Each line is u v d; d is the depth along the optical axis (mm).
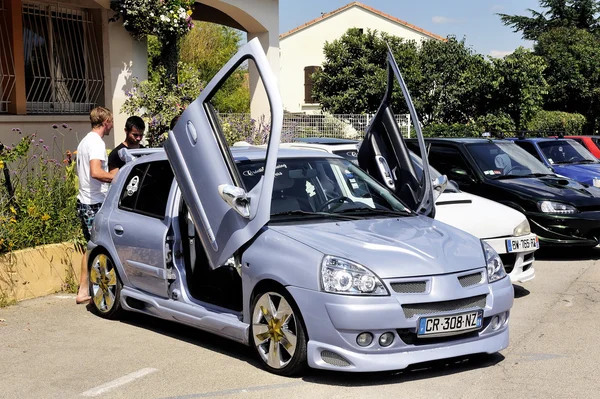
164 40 13109
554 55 39125
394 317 5117
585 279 9305
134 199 7215
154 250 6641
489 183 11016
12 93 11758
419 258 5402
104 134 8117
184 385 5355
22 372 5738
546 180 11352
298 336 5305
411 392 5145
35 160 10961
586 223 10492
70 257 8711
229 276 6277
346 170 6832
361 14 40812
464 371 5617
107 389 5309
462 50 27750
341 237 5602
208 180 5930
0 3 11625
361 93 28750
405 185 7102
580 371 5613
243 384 5344
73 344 6504
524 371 5617
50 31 12352
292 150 6922
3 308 7816
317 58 41531
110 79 12758
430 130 24531
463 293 5375
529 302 8008
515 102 27422
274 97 5566
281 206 6129
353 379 5414
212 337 6695
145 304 6879
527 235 8477
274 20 16266
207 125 5887
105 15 12758
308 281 5242
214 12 17188
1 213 8281
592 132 39656
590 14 59688
